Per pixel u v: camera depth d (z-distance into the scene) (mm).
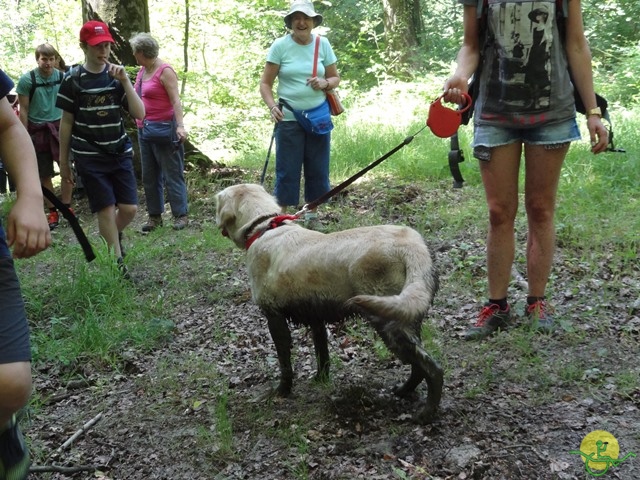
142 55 7148
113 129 5676
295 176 6531
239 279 5633
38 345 4602
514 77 3818
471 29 3949
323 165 6625
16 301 2131
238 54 14656
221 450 3258
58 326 4863
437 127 3982
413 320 2922
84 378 4199
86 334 4562
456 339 4176
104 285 5367
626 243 5336
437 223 6309
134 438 3500
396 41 17766
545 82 3795
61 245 6953
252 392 3828
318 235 3430
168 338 4656
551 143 3875
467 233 6004
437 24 20266
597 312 4312
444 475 2889
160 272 6008
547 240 4070
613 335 4016
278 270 3418
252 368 4133
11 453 2182
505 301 4195
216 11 13555
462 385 3613
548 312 4195
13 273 2154
